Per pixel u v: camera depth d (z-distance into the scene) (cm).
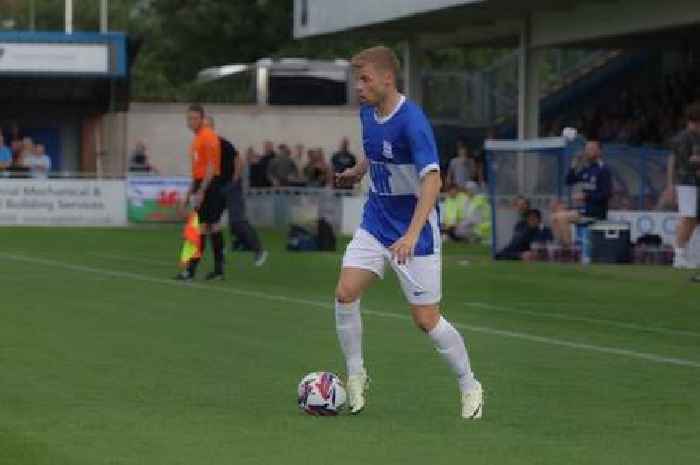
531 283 5194
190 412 2339
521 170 6519
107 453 1977
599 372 2908
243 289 4788
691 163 5625
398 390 2622
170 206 9231
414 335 3481
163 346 3225
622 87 10806
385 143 2222
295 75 11925
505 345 3359
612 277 5453
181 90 13712
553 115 11031
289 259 6356
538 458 1983
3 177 9319
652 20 8094
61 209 9188
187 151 11400
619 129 9269
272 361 2988
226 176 5172
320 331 3553
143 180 9238
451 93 11412
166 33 17000
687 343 3447
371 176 2283
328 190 8994
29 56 10150
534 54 9406
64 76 10219
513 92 11506
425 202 2186
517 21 9488
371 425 2236
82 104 11088
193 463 1911
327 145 11556
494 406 2458
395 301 4419
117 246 7188
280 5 16588
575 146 6488
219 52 16662
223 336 3431
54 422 2233
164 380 2705
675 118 8869
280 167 9638
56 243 7419
